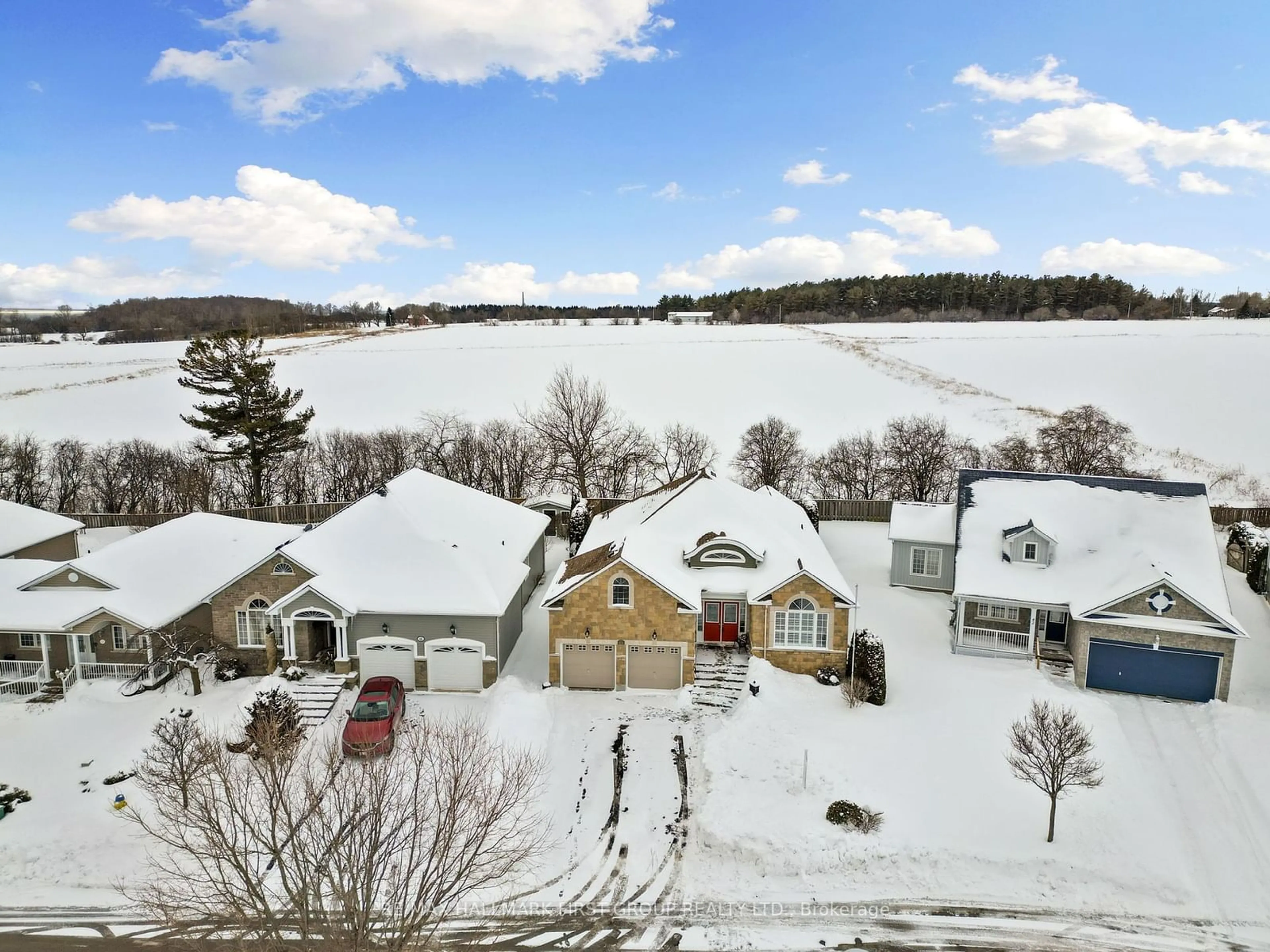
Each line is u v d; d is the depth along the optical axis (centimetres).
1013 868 1894
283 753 1752
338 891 1367
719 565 3092
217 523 3522
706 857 1986
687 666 2855
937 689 2762
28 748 2503
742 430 7200
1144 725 2528
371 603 2862
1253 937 1681
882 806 2111
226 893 1478
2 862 1972
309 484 6047
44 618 2883
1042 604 2927
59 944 1705
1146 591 2719
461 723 2412
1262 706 2611
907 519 3844
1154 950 1655
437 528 3250
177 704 2767
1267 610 3419
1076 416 5803
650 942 1705
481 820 1681
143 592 3014
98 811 2175
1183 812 2072
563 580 3008
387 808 1545
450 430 6931
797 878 1900
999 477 3441
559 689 2892
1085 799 2108
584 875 1922
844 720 2583
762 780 2239
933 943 1691
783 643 2934
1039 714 2052
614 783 2300
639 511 3819
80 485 5556
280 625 3011
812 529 3859
